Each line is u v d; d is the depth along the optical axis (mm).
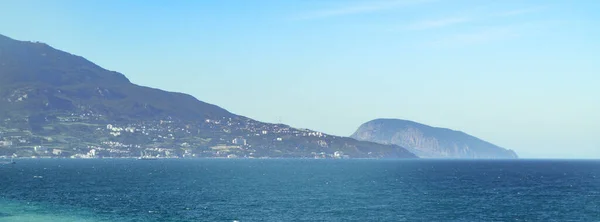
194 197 129375
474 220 96750
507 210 110250
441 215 102000
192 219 93750
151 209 105188
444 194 144875
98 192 139375
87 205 110375
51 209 103688
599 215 104250
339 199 127688
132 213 99562
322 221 93375
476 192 152750
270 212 103312
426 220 95812
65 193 135250
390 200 126562
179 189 152250
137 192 141000
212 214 99688
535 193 151000
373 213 103438
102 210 103000
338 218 96875
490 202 124812
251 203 117500
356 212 104562
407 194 143625
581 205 120062
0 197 123438
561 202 126062
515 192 154125
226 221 92125
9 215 95250
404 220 95500
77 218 92875
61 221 89562
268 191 148750
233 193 141375
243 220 93375
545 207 115875
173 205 112062
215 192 144000
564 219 99125
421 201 125250
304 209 108188
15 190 141250
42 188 149000
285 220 93938
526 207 115625
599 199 133875
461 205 118062
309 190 153500
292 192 146125
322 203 118812
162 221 91250
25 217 93250
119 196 129250
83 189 148000
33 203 112750
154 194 135750
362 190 155500
